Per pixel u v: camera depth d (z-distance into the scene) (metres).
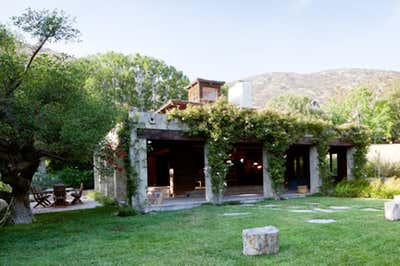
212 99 17.44
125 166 10.32
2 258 5.25
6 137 7.52
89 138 7.44
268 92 94.00
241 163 17.66
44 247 5.91
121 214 9.41
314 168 14.84
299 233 5.89
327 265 4.11
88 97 8.66
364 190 13.36
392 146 18.56
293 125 13.34
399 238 5.30
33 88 7.79
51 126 7.32
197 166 15.88
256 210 9.47
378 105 30.45
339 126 15.93
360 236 5.51
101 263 4.72
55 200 12.84
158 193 11.15
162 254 5.03
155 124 10.67
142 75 31.44
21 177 8.69
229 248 5.19
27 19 7.34
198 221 7.86
